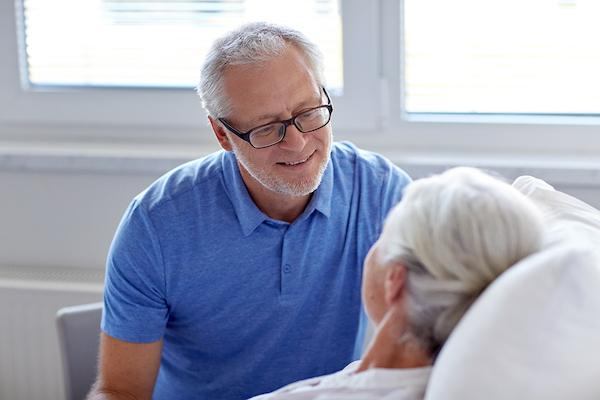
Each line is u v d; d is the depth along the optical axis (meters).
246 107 1.97
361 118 3.22
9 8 3.34
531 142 3.12
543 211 1.78
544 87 3.09
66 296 3.08
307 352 2.24
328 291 2.22
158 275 2.14
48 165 3.16
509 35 3.08
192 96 3.29
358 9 3.13
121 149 3.22
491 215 1.43
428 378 1.48
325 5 3.17
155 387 2.39
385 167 2.31
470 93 3.15
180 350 2.29
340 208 2.21
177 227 2.13
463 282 1.42
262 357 2.24
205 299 2.18
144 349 2.17
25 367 3.18
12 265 3.31
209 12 3.24
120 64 3.34
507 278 1.38
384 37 3.15
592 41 3.03
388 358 1.53
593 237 1.65
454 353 1.35
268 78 1.96
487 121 3.14
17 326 3.14
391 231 1.52
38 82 3.41
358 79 3.19
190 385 2.30
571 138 3.09
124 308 2.15
